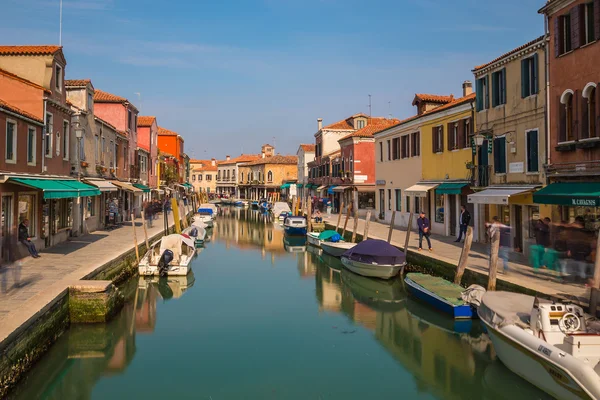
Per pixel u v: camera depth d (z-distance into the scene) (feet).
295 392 27.68
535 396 25.80
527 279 38.45
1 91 51.29
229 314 43.50
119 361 32.04
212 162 329.72
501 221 56.90
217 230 123.65
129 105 98.02
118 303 39.42
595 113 41.11
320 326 40.04
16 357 25.54
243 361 32.17
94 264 44.32
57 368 31.04
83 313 35.37
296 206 129.29
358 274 57.57
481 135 52.95
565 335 25.89
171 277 56.24
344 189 122.42
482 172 59.06
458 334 37.65
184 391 27.61
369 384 28.89
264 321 41.39
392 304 47.16
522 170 51.62
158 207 131.95
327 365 31.65
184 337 36.99
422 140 78.79
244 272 64.75
